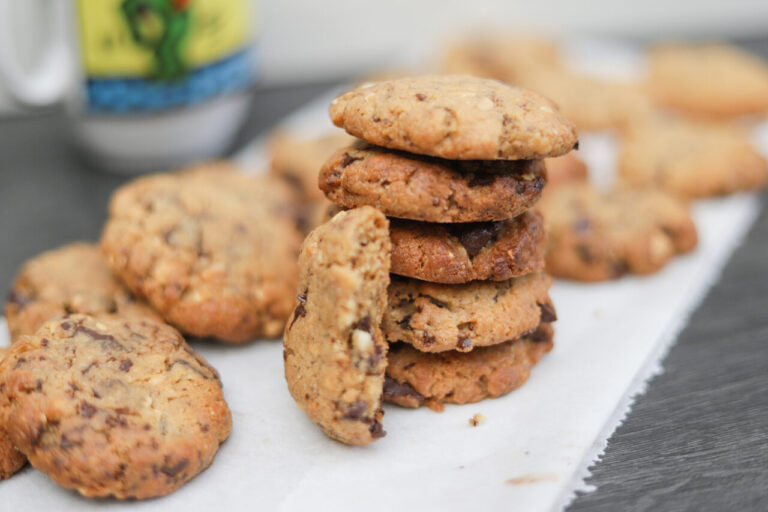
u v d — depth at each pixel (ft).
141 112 1.44
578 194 1.32
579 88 1.69
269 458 0.96
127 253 1.09
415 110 0.93
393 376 1.02
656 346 1.11
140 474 0.89
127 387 0.94
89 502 0.91
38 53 1.67
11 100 1.44
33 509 0.90
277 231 1.18
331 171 0.97
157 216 1.13
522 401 1.03
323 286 0.91
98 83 1.41
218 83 1.49
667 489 0.93
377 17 2.18
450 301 1.00
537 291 1.05
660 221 1.27
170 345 1.01
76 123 1.48
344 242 0.89
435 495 0.91
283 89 2.00
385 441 0.98
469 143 0.91
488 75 1.80
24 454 0.93
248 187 1.27
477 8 2.30
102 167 1.56
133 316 1.06
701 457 0.96
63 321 0.98
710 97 1.69
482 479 0.93
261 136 1.70
